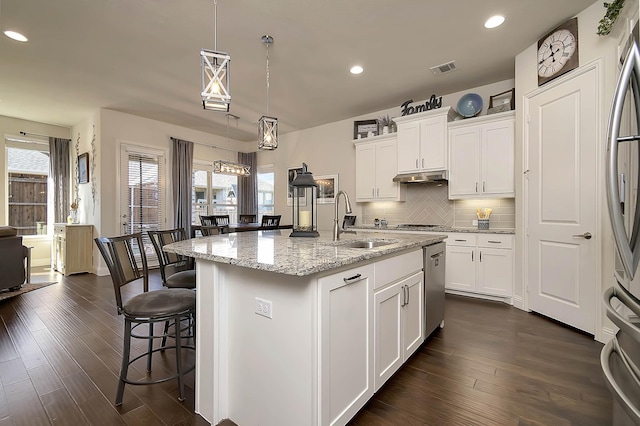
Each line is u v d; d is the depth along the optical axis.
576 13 2.60
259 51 3.17
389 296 1.83
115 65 3.47
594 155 2.47
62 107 4.89
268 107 4.89
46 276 4.88
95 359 2.21
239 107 4.90
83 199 5.54
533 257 3.10
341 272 1.43
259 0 2.40
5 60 3.34
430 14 2.60
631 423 0.84
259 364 1.48
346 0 2.41
